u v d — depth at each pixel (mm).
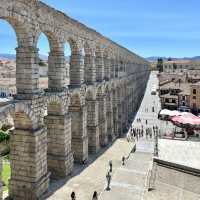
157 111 118500
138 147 67375
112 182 39812
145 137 77938
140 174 43594
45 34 36250
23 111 30219
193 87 117750
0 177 27031
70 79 45344
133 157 53906
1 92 70125
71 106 46125
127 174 43281
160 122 98438
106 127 59594
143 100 146875
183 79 156375
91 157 50875
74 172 42750
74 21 41062
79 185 38219
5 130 59281
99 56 55594
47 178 35219
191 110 118250
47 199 33500
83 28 45062
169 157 59281
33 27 31453
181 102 122312
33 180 32625
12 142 32812
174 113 96938
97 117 53500
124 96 83875
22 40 31078
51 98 35719
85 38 46438
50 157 40250
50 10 34312
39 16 32500
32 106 31781
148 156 55906
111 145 60375
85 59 50469
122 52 78250
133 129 83188
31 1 30297
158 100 146375
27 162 32562
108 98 63219
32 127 32188
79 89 44531
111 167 43781
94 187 37969
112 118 64500
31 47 31156
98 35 52750
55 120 39594
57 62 38031
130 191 37125
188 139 75875
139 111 117625
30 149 32250
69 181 39219
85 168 44875
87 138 48375
